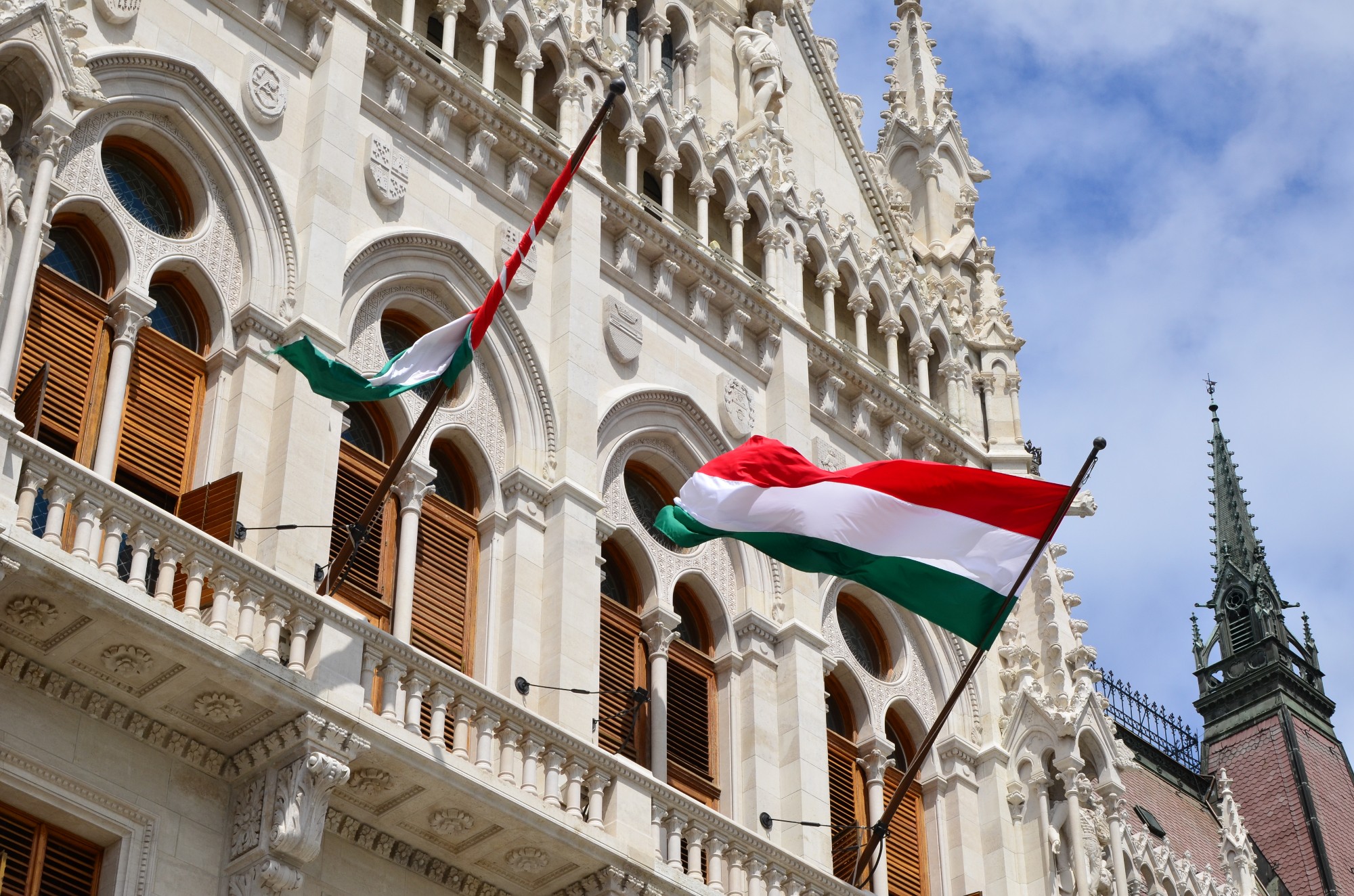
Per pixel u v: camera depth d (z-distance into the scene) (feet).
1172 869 145.59
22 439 85.92
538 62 126.21
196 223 106.63
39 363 97.45
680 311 128.47
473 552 111.14
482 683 105.60
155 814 89.10
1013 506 109.81
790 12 153.48
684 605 122.93
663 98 133.18
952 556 109.40
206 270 105.19
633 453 122.83
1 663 86.79
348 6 116.37
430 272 114.93
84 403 98.63
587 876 98.84
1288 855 179.32
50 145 93.97
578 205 123.44
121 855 87.66
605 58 131.54
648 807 102.78
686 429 125.80
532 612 109.81
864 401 138.10
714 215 136.05
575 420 116.16
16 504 85.56
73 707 88.58
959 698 133.28
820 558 110.52
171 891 88.07
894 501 110.11
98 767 88.38
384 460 110.22
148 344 101.86
